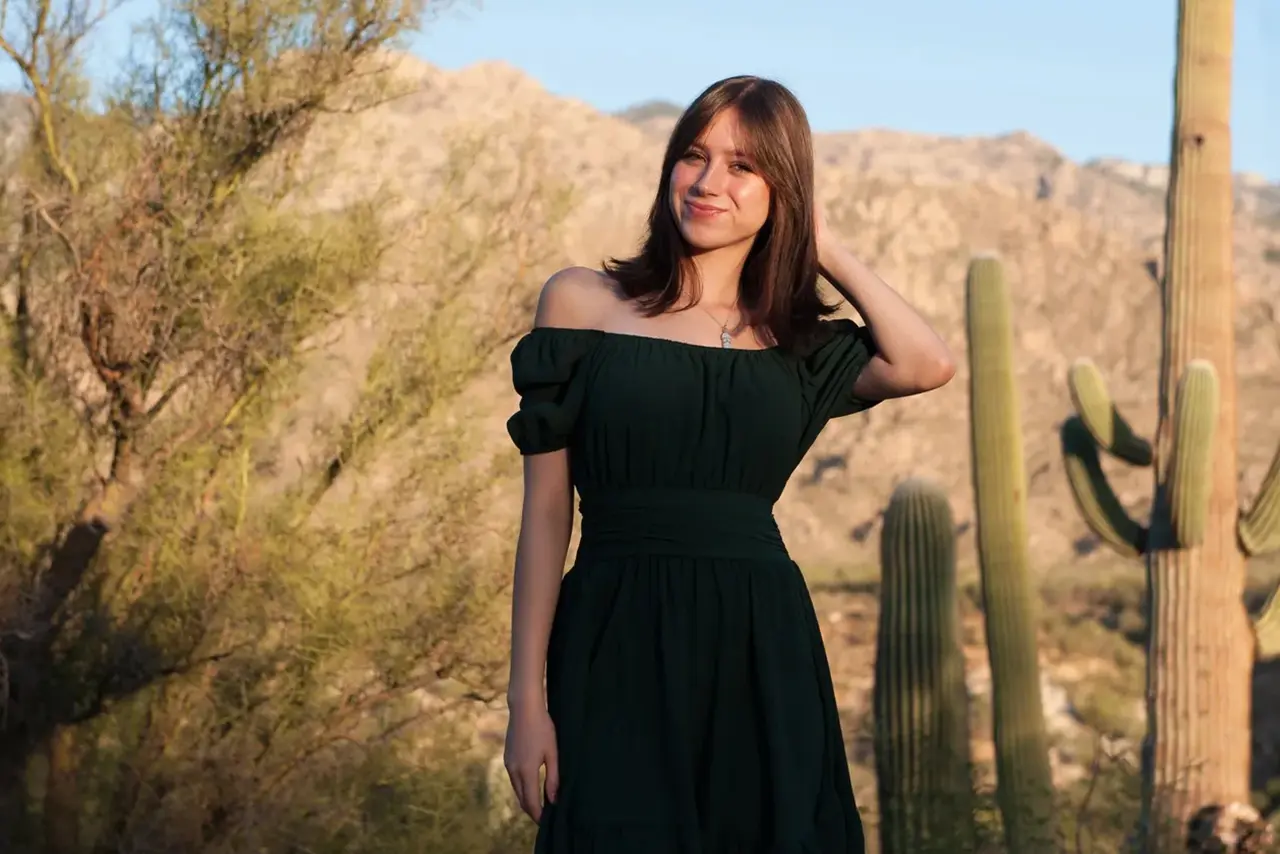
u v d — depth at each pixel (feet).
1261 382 219.41
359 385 24.45
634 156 305.73
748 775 8.14
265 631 23.04
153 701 23.41
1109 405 31.71
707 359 8.40
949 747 26.50
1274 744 52.49
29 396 21.86
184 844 22.35
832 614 107.76
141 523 22.57
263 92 22.56
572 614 8.29
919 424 232.73
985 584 29.17
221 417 22.43
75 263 21.34
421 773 24.08
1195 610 30.45
